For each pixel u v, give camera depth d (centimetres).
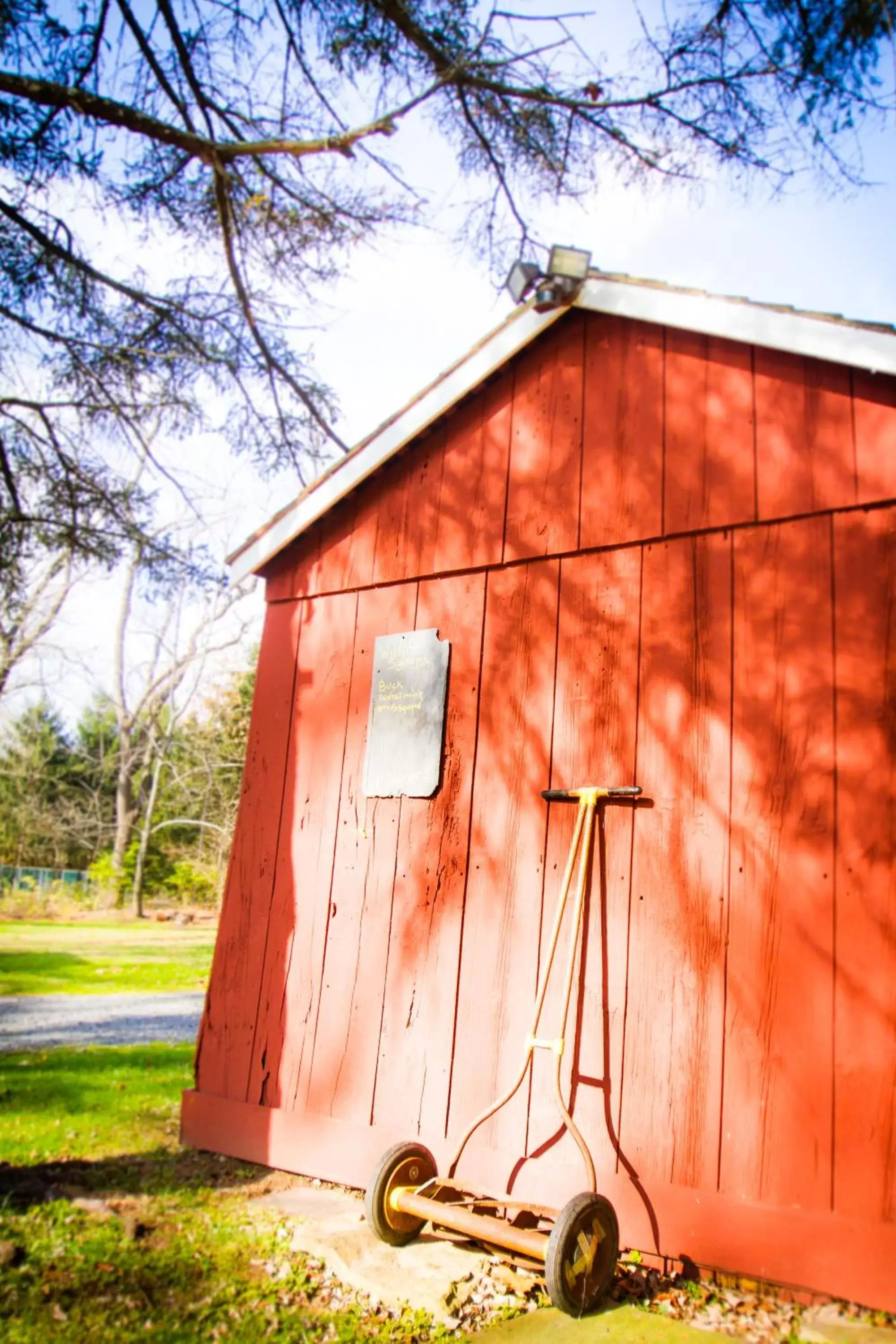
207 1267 325
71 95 575
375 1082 429
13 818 2733
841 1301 304
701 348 418
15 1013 855
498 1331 294
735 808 362
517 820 421
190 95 644
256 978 491
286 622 545
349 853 475
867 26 497
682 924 364
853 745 342
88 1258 322
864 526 358
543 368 471
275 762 522
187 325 725
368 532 519
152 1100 552
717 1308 308
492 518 468
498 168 669
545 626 437
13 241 643
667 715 389
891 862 325
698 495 402
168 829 2514
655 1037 359
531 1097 382
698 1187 336
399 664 482
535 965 398
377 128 605
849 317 364
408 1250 350
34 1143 452
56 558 824
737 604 382
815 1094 322
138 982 1106
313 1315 297
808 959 333
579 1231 301
